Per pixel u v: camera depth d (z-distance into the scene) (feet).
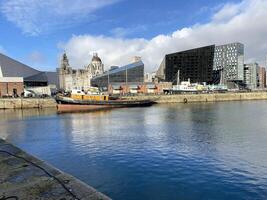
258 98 512.63
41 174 36.42
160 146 97.60
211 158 80.18
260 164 73.61
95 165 74.59
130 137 117.91
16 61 535.60
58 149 96.84
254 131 128.98
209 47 655.76
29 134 132.36
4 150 52.11
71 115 232.73
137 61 631.15
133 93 498.28
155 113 237.04
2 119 205.46
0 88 389.80
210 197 52.34
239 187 57.21
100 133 131.23
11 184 33.24
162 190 55.77
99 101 313.32
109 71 602.85
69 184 32.01
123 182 60.49
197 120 177.58
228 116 201.46
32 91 449.89
